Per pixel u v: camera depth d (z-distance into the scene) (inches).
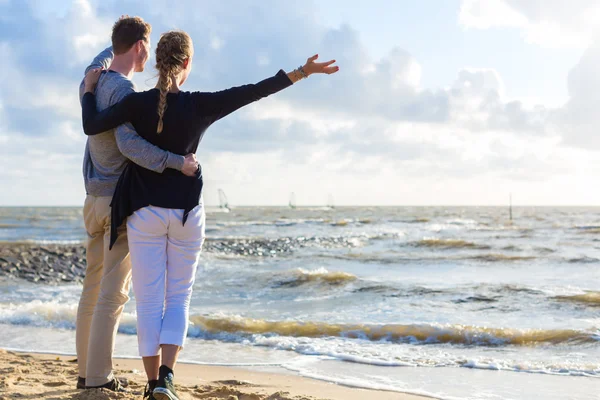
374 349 246.4
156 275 106.5
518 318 317.1
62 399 121.2
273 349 250.7
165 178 104.6
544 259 686.5
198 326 293.9
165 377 103.1
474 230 1425.9
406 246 927.0
